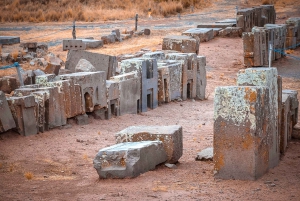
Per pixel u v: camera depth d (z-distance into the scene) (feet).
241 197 32.09
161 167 39.86
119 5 188.44
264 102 36.24
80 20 170.81
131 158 36.68
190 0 192.65
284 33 111.96
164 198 31.94
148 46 120.16
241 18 133.08
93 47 121.60
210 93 84.38
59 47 123.44
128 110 63.41
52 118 52.37
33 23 167.53
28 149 45.83
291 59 110.42
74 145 47.75
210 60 109.09
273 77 39.34
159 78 69.10
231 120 35.65
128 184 35.29
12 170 39.96
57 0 194.08
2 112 47.50
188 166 40.75
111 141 49.75
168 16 178.19
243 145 35.50
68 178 38.04
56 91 52.65
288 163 41.22
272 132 38.88
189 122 61.57
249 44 99.96
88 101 57.11
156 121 61.11
